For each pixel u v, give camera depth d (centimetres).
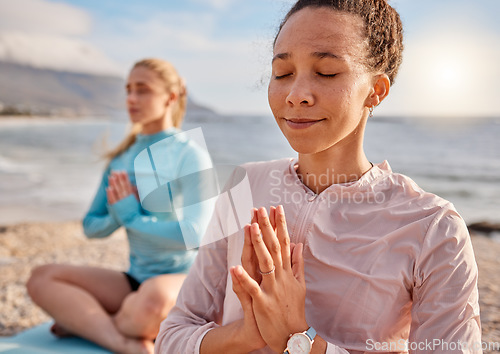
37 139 2730
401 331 117
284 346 110
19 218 792
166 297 239
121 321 243
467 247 111
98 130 3569
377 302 113
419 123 3881
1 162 1691
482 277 349
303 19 110
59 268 259
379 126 3469
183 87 354
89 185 1203
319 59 107
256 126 3759
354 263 116
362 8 112
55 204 928
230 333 114
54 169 1528
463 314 106
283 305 108
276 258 107
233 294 124
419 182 1408
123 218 266
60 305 248
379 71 116
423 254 111
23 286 381
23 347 235
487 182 1381
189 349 119
